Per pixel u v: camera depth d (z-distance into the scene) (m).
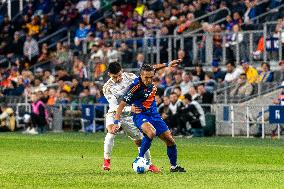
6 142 57.53
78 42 82.25
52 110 72.75
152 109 33.56
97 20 85.88
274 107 59.25
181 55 69.31
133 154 46.44
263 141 57.09
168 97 63.44
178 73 66.25
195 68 67.44
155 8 80.50
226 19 71.69
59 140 59.25
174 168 34.22
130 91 33.38
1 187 28.67
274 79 63.47
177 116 62.59
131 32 77.44
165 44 72.31
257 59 67.25
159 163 39.62
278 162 40.53
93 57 74.81
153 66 33.72
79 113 71.56
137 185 28.98
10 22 92.62
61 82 74.62
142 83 33.28
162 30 73.56
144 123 33.34
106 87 35.94
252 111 61.88
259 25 68.88
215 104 63.91
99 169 36.09
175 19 74.56
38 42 88.75
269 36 66.62
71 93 73.69
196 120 62.28
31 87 77.00
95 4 86.81
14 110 75.69
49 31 89.12
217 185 28.81
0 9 97.12
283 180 30.56
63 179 31.25
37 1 93.62
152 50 72.94
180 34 72.94
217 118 63.69
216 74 67.06
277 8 71.06
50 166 37.94
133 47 74.56
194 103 62.44
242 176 32.12
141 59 72.25
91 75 74.56
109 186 28.78
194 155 45.25
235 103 63.81
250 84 63.53
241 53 68.06
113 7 84.19
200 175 32.53
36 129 71.12
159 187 28.25
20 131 74.12
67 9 89.12
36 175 32.97
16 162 40.47
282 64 63.34
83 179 31.19
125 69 73.69
